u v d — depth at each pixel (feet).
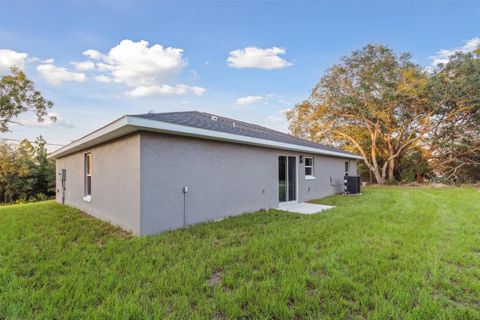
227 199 22.33
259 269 10.94
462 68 55.47
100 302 8.27
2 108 51.16
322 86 71.10
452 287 9.16
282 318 7.48
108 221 20.44
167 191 17.65
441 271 10.38
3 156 66.74
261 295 8.52
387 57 63.82
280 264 11.02
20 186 69.00
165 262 11.49
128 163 17.54
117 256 12.04
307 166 35.78
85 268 10.77
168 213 17.63
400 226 17.85
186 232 16.63
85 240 15.05
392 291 8.79
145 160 16.44
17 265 11.15
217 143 21.61
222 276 10.14
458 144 64.64
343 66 68.03
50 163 74.74
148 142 16.66
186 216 18.81
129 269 10.51
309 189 34.83
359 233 16.06
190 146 19.34
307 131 77.30
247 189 24.59
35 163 74.23
